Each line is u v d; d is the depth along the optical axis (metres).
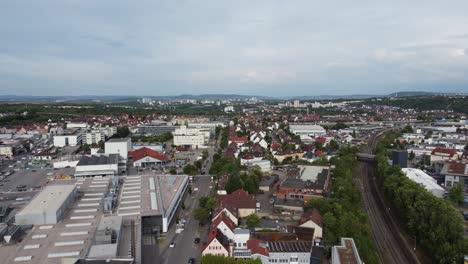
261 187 198.50
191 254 119.19
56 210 120.12
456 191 173.88
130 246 102.69
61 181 170.75
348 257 103.94
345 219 124.06
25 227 114.06
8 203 160.38
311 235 121.81
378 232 143.25
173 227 143.00
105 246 95.06
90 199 145.50
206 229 140.75
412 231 135.62
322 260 114.81
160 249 123.00
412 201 147.12
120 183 174.88
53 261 93.00
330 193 182.25
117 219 115.62
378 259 119.31
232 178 184.12
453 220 121.94
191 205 170.25
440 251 112.62
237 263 99.62
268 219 151.88
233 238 120.38
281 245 114.12
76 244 103.38
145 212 134.00
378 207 173.38
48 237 108.00
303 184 184.62
